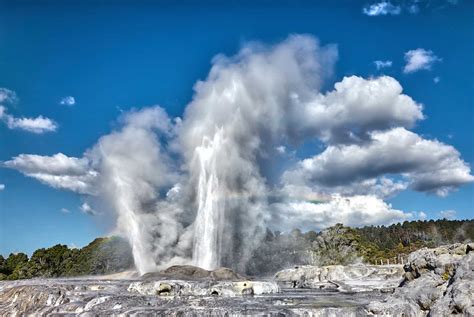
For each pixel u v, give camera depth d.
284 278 64.12
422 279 36.31
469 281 30.94
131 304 34.47
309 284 56.25
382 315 32.59
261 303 35.28
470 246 36.09
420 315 33.06
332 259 109.44
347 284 54.31
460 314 29.48
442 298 31.78
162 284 40.03
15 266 101.38
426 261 37.84
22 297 39.56
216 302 35.47
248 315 31.42
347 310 32.78
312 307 33.34
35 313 36.78
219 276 48.19
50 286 41.03
